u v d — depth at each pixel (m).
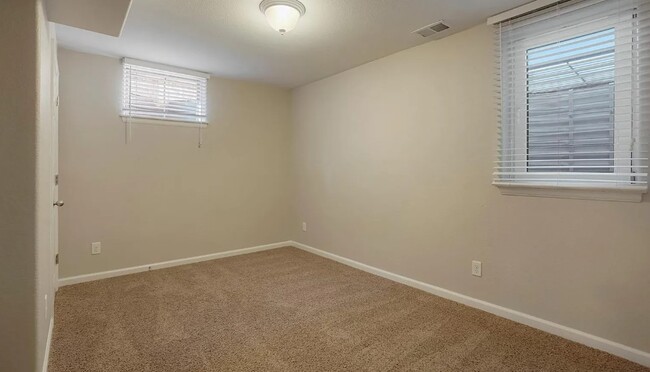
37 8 1.42
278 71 3.83
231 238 4.24
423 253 3.05
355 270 3.65
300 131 4.55
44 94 1.65
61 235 3.13
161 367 1.86
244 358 1.96
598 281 2.06
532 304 2.35
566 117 2.19
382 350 2.05
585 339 2.10
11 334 1.39
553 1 2.12
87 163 3.25
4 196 1.37
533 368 1.87
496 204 2.52
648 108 1.89
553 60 2.22
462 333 2.26
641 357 1.90
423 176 3.02
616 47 1.96
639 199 1.90
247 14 2.43
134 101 3.50
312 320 2.46
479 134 2.61
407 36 2.81
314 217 4.34
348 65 3.62
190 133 3.89
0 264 1.37
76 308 2.62
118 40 2.93
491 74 2.52
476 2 2.25
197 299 2.84
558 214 2.21
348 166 3.82
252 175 4.39
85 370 1.82
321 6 2.30
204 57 3.36
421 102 3.02
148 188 3.62
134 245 3.54
